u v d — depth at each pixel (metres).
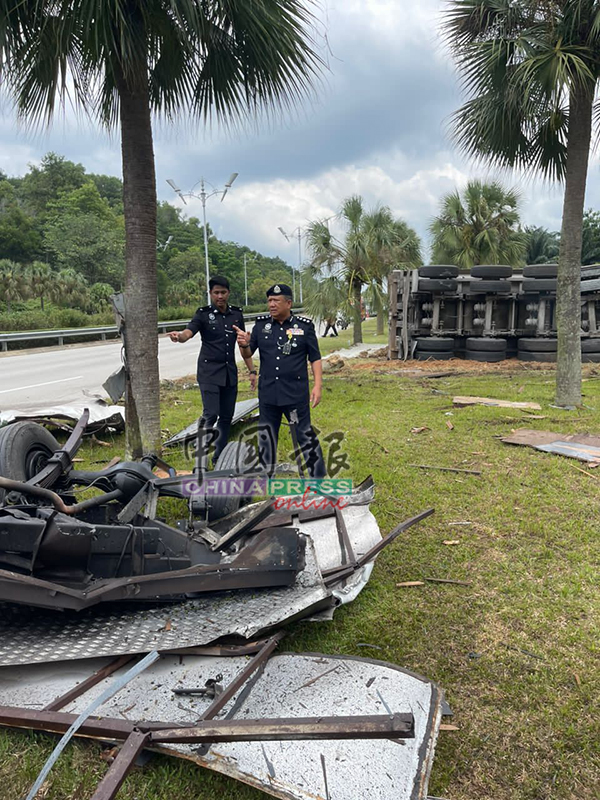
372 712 2.15
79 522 2.64
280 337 4.62
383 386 10.77
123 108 4.83
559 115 7.82
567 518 4.31
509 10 7.32
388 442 6.52
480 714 2.33
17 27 4.19
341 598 2.98
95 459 5.92
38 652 2.36
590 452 5.87
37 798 1.89
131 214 4.99
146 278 5.10
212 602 2.84
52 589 2.36
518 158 8.64
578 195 7.73
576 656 2.69
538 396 9.37
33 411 6.41
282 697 2.24
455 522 4.25
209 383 5.27
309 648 2.74
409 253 18.34
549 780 2.02
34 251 71.12
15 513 2.61
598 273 13.18
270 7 4.50
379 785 1.85
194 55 4.96
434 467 5.54
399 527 3.42
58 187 92.06
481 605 3.13
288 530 2.89
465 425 7.34
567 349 8.21
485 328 13.92
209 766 1.91
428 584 3.37
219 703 2.13
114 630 2.58
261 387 4.73
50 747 2.08
